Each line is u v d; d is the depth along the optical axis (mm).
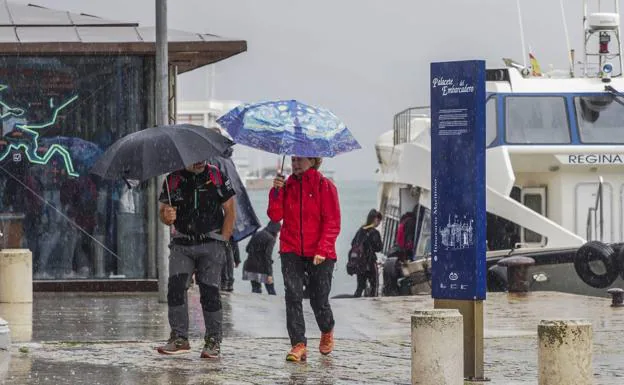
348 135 15789
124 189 25703
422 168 33000
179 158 15078
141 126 25828
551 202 30656
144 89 25859
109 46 25250
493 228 30281
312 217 15586
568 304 24484
